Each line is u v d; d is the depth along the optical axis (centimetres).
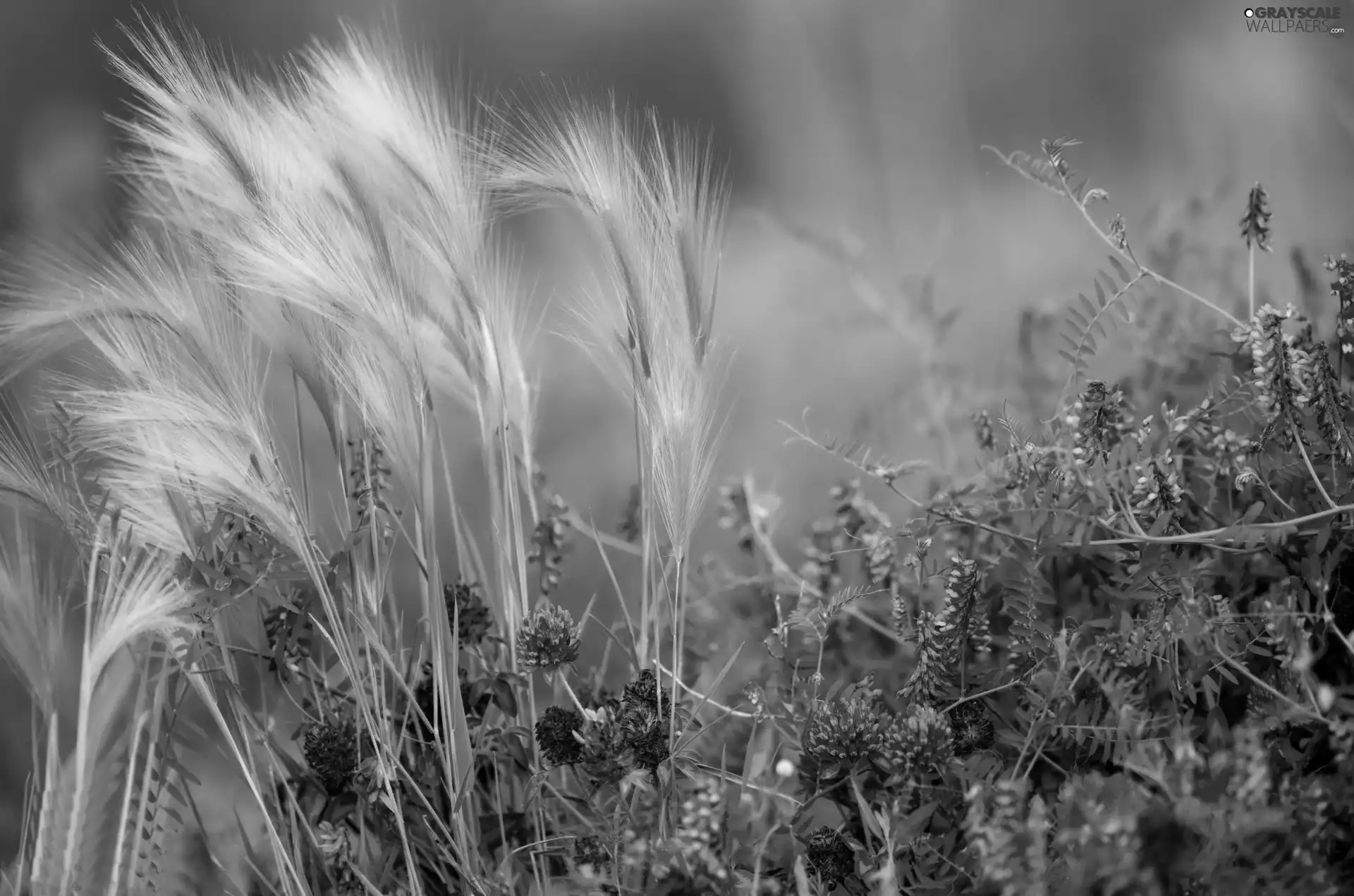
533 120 303
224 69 304
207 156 301
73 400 301
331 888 302
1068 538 300
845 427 412
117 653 300
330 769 300
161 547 301
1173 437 301
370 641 299
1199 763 289
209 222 302
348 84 303
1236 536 296
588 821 299
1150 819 288
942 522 304
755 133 922
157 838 310
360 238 300
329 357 300
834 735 297
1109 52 900
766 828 296
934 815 298
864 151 862
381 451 305
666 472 299
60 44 852
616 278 300
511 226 563
